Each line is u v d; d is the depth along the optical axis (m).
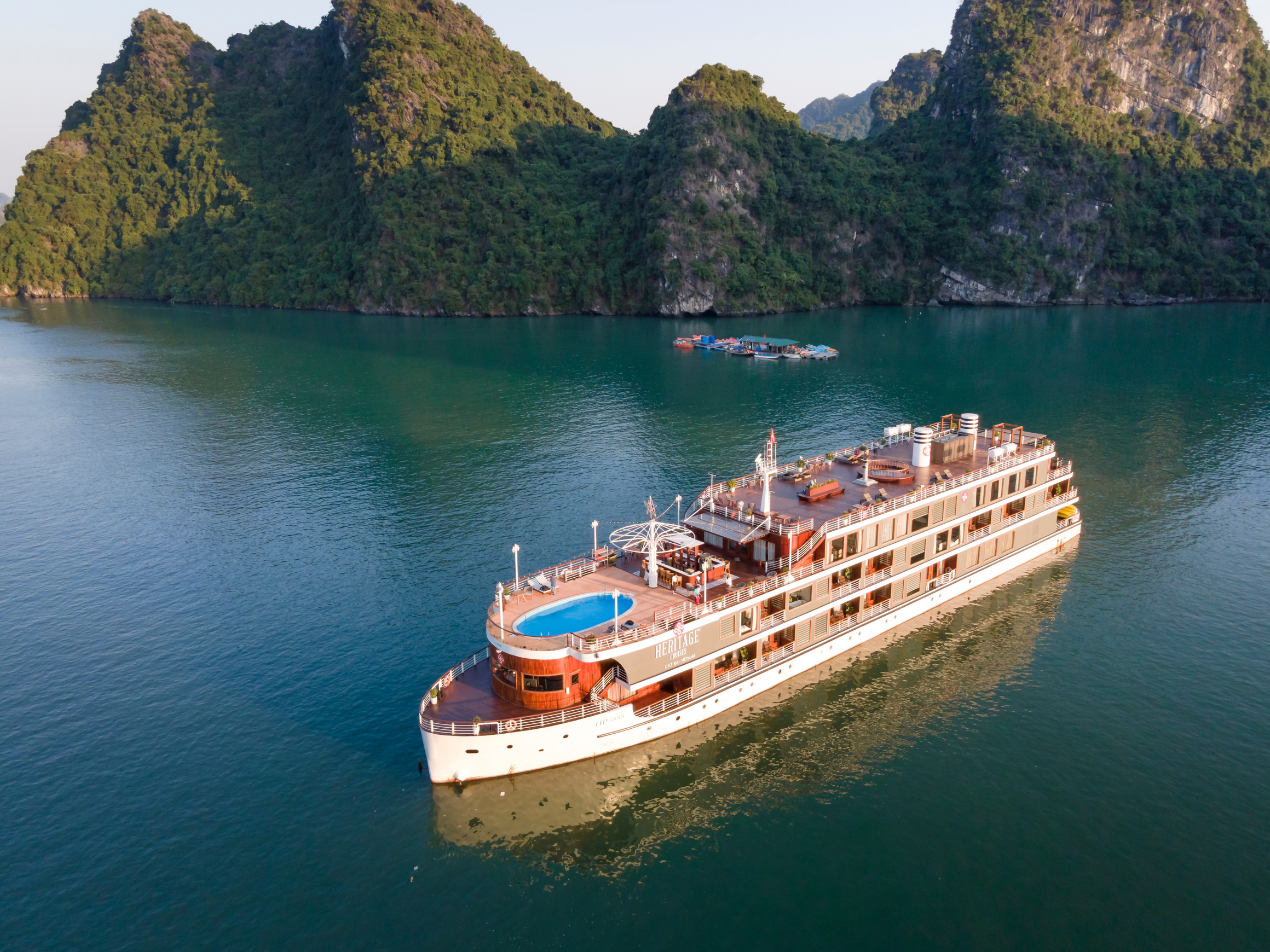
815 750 51.12
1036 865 41.97
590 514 91.12
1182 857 42.25
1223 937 37.66
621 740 49.97
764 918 39.19
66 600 73.06
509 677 49.19
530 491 99.19
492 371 183.25
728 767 49.66
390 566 78.31
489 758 47.09
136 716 55.72
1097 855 42.47
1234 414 131.62
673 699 51.22
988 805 46.25
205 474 109.19
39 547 85.25
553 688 47.78
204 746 52.25
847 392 154.50
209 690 58.59
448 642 64.12
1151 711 54.53
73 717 55.62
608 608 51.94
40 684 59.66
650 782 48.47
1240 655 61.03
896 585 63.53
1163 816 45.09
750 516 58.25
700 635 51.09
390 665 61.03
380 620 67.81
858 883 41.12
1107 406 138.50
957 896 40.16
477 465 110.31
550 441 122.38
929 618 66.81
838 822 45.22
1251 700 55.47
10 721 55.28
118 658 63.09
